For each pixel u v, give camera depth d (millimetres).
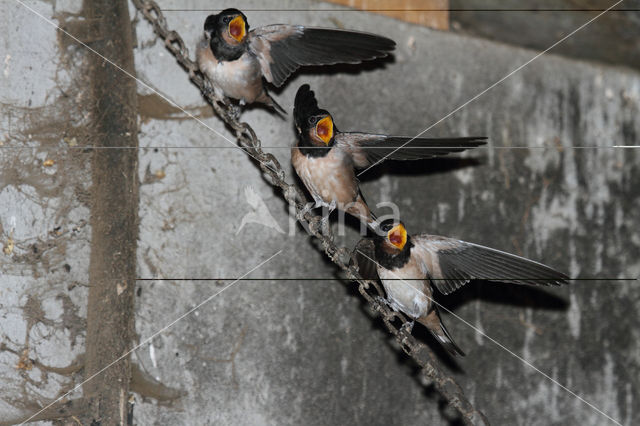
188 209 9305
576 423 11797
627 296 12562
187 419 8914
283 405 9516
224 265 9422
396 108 11000
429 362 7535
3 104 8438
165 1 9391
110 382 8570
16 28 8594
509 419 11234
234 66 8328
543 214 12156
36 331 8320
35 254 8430
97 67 9055
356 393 10000
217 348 9242
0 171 8336
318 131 8297
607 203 12758
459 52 11758
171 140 9305
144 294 8922
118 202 8945
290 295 9773
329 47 8539
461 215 11375
